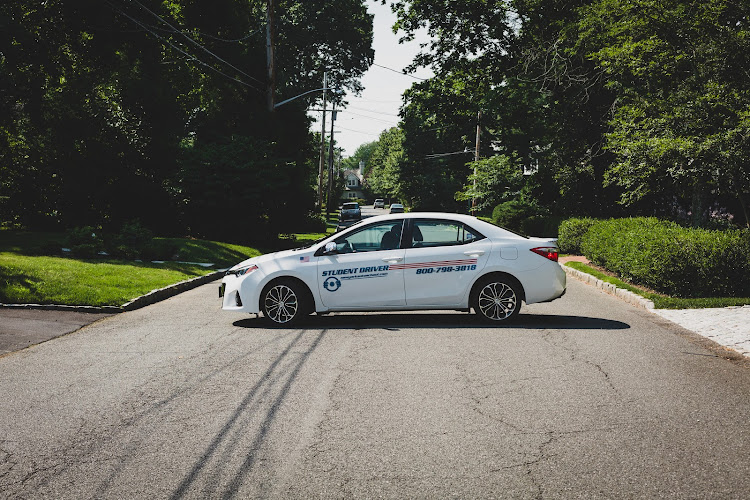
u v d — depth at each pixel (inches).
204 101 1375.5
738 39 581.0
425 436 201.6
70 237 759.7
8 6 988.6
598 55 708.7
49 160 1047.0
